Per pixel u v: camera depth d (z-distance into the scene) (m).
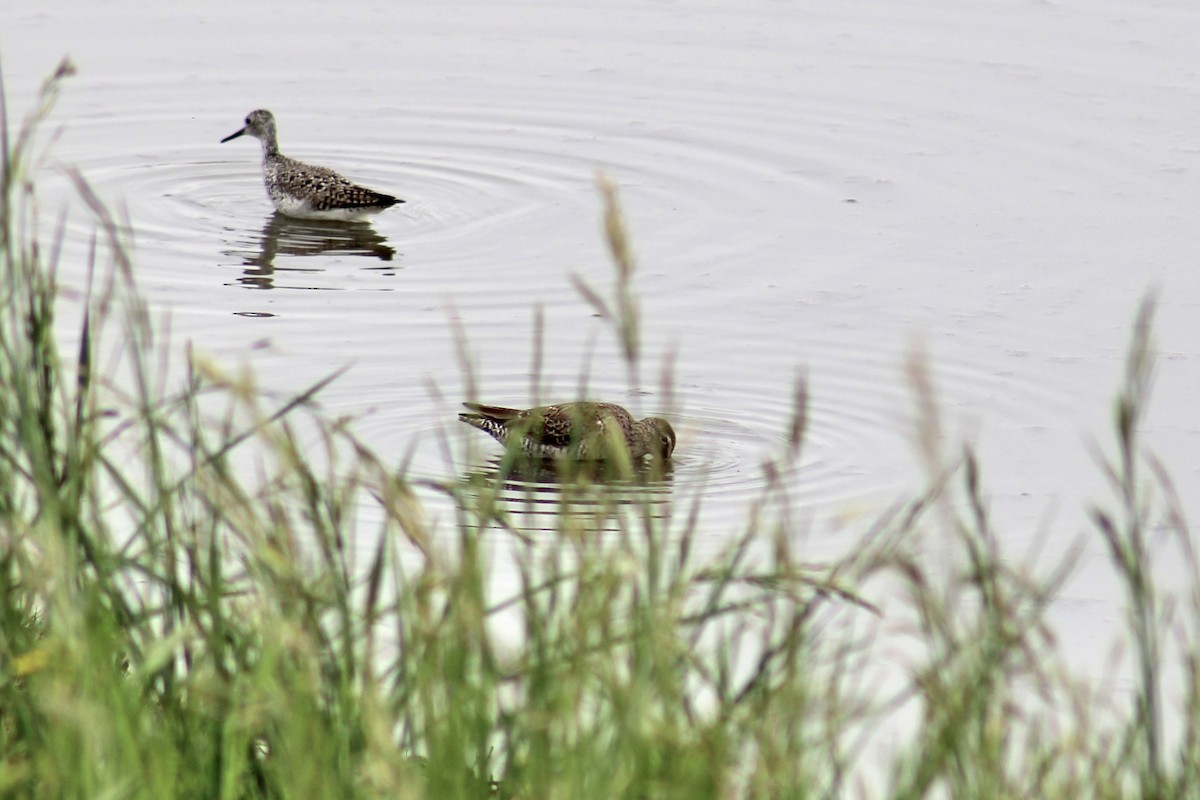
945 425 14.64
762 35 27.28
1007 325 16.94
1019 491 13.27
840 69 25.73
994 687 6.22
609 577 6.03
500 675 6.35
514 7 28.75
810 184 21.56
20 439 7.00
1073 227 19.86
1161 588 11.43
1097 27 27.19
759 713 6.23
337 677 6.56
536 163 22.73
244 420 13.77
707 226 20.19
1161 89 24.52
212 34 27.17
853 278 18.41
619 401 15.31
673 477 13.64
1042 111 23.84
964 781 6.13
